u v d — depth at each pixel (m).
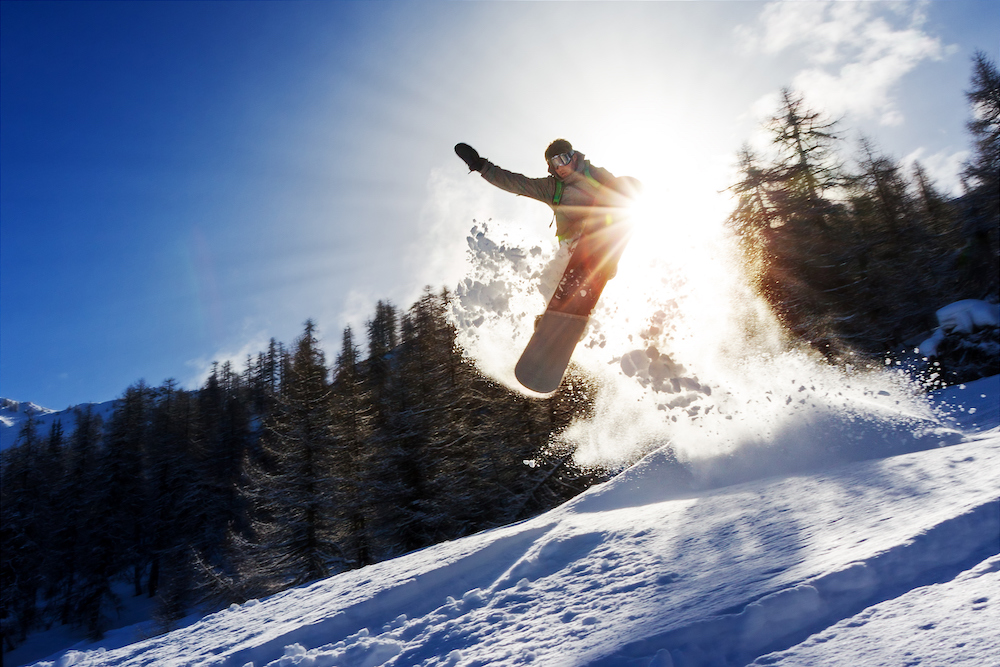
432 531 23.14
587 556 4.91
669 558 4.14
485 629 3.85
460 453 24.73
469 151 4.04
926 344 16.30
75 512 40.22
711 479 6.51
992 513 2.87
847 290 21.77
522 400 25.59
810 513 4.07
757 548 3.66
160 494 42.03
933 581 2.52
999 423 6.15
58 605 37.19
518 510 23.02
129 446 43.03
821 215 21.81
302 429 25.45
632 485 7.02
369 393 28.72
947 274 22.30
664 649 2.46
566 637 3.18
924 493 3.67
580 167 3.96
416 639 4.11
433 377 27.02
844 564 2.71
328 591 6.61
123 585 41.97
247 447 44.56
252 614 6.56
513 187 4.04
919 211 28.69
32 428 51.62
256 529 24.50
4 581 36.09
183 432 48.16
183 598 27.95
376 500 23.64
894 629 2.20
